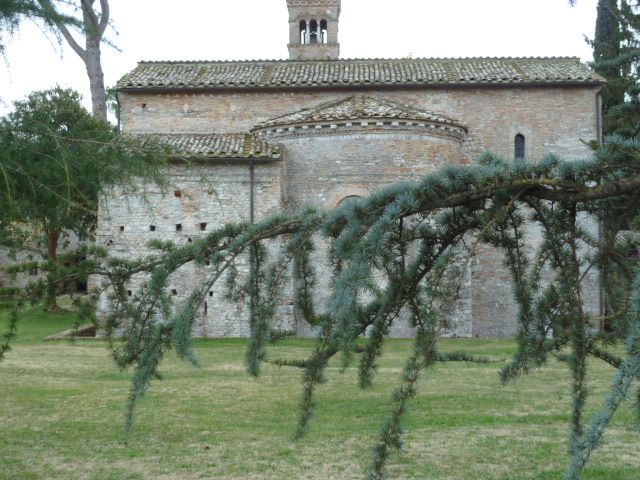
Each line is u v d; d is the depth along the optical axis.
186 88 25.58
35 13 5.72
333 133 22.86
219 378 14.73
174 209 22.22
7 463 8.48
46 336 22.28
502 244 3.89
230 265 4.10
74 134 7.00
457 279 3.32
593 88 25.47
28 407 11.75
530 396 12.55
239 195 22.22
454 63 27.81
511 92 25.67
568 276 3.70
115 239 22.14
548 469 8.08
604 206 3.86
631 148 3.40
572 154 25.39
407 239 3.60
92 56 31.17
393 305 3.59
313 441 9.42
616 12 7.87
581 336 3.59
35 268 4.29
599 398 11.46
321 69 27.38
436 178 3.49
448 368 15.84
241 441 9.47
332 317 3.15
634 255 3.84
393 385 13.59
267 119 25.78
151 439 9.62
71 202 6.50
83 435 9.82
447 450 8.94
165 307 4.12
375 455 3.07
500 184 3.50
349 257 3.34
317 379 3.61
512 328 24.00
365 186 22.61
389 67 27.47
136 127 25.97
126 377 14.91
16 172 6.49
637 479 7.64
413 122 22.42
